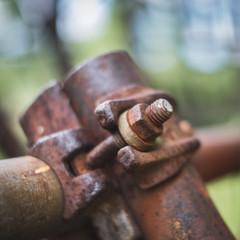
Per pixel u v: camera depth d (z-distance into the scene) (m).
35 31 1.57
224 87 2.15
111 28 2.17
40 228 0.36
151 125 0.37
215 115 2.12
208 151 0.68
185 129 0.46
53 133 0.41
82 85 0.42
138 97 0.40
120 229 0.39
